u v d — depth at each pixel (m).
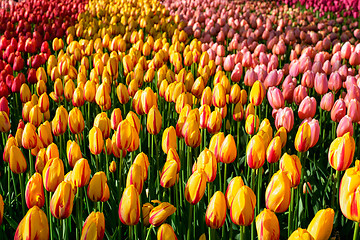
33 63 5.50
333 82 4.54
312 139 2.82
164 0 14.62
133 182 2.27
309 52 6.25
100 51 5.55
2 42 6.19
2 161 4.07
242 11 13.73
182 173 3.26
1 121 3.41
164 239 1.91
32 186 2.23
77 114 3.12
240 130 4.49
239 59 5.75
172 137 2.76
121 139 2.68
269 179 3.21
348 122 3.14
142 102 3.48
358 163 2.29
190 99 3.81
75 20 10.34
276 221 1.87
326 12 13.91
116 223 3.00
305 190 3.18
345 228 3.04
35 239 1.86
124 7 11.57
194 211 2.70
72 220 3.04
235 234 2.99
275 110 3.96
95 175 2.25
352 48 6.39
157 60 5.21
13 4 12.26
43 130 3.05
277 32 8.56
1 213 2.07
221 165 3.71
